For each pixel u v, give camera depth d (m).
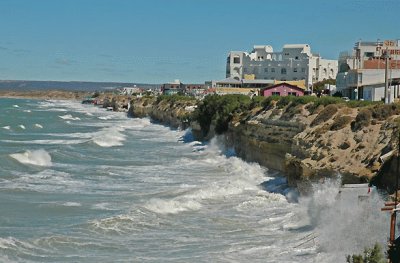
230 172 56.28
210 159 66.31
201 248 29.97
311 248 29.53
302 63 140.12
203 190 44.91
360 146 38.09
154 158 69.06
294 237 31.83
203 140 85.81
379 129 38.66
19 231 32.31
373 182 32.84
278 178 49.56
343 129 41.44
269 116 56.38
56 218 35.84
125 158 68.81
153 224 34.53
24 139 90.50
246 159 61.22
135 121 145.25
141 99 170.25
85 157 68.19
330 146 40.31
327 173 38.03
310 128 46.12
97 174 54.84
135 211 36.72
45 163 61.19
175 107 124.19
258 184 48.50
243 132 63.19
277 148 52.03
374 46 90.69
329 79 126.81
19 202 40.22
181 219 36.09
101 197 42.88
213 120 78.94
